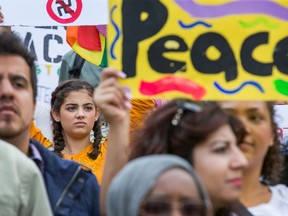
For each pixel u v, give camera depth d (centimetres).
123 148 828
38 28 1561
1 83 855
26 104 863
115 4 871
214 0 867
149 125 790
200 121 759
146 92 861
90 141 1360
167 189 648
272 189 898
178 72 862
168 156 672
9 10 1377
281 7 868
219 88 859
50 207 855
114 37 870
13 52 866
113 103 823
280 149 941
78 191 898
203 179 752
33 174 805
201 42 866
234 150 759
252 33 866
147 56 866
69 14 1375
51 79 1572
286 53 865
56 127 1344
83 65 1596
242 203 870
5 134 854
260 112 860
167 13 868
